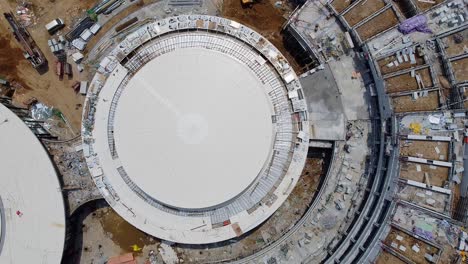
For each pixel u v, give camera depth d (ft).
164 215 185.06
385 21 186.29
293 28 194.80
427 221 173.37
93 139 189.26
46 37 214.28
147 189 177.06
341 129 193.36
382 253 175.52
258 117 175.94
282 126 185.26
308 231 194.59
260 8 213.87
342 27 193.16
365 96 195.42
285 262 193.36
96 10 213.25
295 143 185.06
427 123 176.45
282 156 184.24
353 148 195.62
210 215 182.70
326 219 193.88
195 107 173.37
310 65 206.08
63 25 214.48
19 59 215.10
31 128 205.98
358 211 191.72
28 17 214.28
